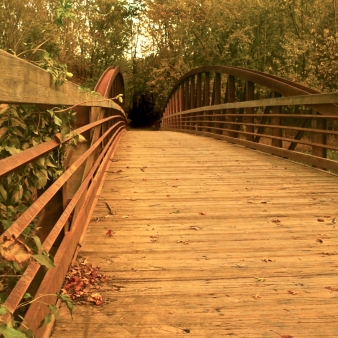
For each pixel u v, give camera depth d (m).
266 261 3.83
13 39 15.37
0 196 2.37
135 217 5.17
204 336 2.61
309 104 8.27
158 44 33.78
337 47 19.77
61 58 22.45
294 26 24.94
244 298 3.12
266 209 5.55
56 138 3.27
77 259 3.83
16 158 2.18
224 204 5.79
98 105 5.91
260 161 9.24
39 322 2.41
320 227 4.82
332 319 2.82
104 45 33.88
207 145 12.19
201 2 27.95
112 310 2.93
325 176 7.64
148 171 8.02
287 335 2.62
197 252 4.05
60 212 3.44
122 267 3.68
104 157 7.81
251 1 25.52
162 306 2.99
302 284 3.36
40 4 16.42
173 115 24.50
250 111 11.91
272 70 26.31
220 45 29.12
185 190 6.57
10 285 2.35
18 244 1.94
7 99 2.00
